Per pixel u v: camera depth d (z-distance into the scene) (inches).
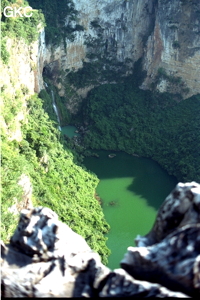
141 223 1979.6
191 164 2429.9
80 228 1640.0
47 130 2160.4
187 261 307.0
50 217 367.2
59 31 2925.7
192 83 2982.3
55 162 2026.3
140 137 2844.5
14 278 339.6
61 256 349.1
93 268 338.0
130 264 326.0
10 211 1307.8
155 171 2536.9
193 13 2817.4
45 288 330.0
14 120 1747.0
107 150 2787.9
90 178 2298.2
